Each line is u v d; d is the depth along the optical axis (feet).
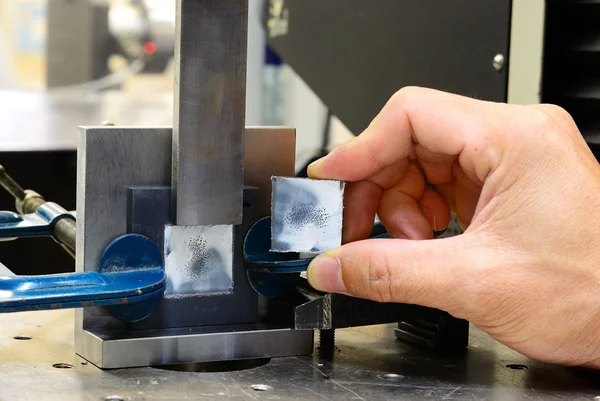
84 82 8.35
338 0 4.18
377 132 2.58
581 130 3.25
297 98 6.42
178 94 2.30
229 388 2.21
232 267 2.50
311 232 2.43
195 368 2.53
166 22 8.48
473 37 3.49
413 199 2.82
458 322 2.70
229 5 2.31
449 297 2.29
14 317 2.82
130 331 2.40
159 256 2.41
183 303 2.45
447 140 2.43
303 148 5.52
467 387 2.33
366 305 2.53
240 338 2.46
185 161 2.33
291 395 2.18
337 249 2.39
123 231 2.40
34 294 2.17
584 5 3.20
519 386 2.36
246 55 2.35
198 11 2.28
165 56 8.53
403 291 2.32
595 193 2.27
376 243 2.36
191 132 2.32
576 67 3.27
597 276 2.26
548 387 2.36
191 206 2.36
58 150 4.03
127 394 2.13
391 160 2.64
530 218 2.26
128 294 2.25
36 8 8.86
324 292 2.64
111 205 2.38
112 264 2.36
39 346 2.52
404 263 2.31
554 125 2.32
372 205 2.76
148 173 2.42
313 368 2.44
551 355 2.36
